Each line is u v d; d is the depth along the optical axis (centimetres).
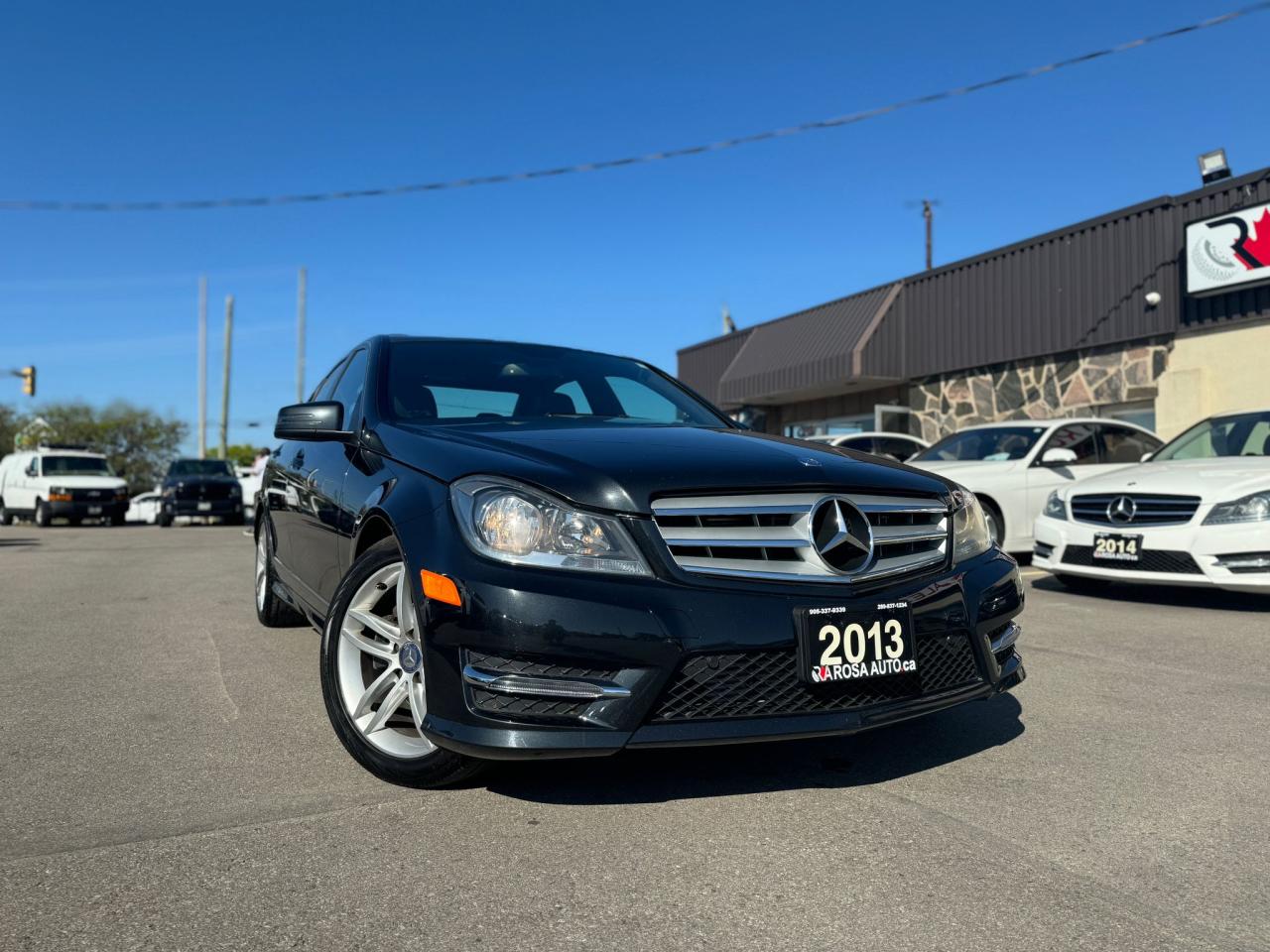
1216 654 462
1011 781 282
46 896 208
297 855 230
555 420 350
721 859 228
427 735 248
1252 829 248
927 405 1527
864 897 209
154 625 548
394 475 301
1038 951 187
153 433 5100
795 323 1755
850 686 258
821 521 266
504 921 198
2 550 1150
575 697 238
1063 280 1299
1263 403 1081
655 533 251
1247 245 1067
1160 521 608
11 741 322
